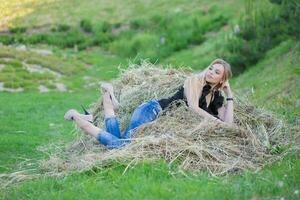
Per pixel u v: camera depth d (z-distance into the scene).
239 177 5.83
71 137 8.99
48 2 27.27
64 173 6.24
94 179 5.90
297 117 8.14
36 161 7.37
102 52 23.17
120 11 25.92
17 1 27.33
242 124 7.21
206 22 23.05
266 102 10.05
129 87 8.14
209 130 6.71
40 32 24.73
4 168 7.20
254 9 18.30
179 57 20.75
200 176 5.87
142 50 22.30
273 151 6.61
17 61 19.89
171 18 24.09
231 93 7.21
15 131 10.09
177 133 6.68
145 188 5.46
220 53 17.78
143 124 6.90
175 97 7.23
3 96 15.42
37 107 13.47
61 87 17.55
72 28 24.98
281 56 14.44
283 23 14.73
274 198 5.12
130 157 6.24
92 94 16.41
